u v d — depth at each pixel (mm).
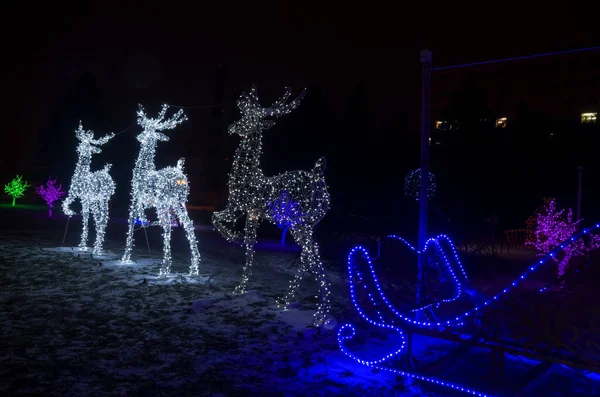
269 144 26266
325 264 12961
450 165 29344
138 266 10586
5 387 4293
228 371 5039
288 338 6254
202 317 7031
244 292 8586
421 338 6461
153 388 4516
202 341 5965
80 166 11922
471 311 4906
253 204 7832
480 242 18656
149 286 8719
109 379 4664
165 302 7746
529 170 28531
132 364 5094
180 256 12828
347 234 19828
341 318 7418
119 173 36500
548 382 5082
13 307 6918
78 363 5008
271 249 16109
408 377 4941
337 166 25766
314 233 19688
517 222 27906
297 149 26016
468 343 4660
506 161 28875
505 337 6289
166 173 9617
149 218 25531
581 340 5586
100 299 7680
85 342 5676
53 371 4734
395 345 6168
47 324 6234
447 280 6598
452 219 24641
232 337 6184
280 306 7809
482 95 30984
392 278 9766
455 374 5121
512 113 46812
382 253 12188
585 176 27516
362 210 25188
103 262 10789
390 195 25969
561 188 28000
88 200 11938
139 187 10445
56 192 25125
